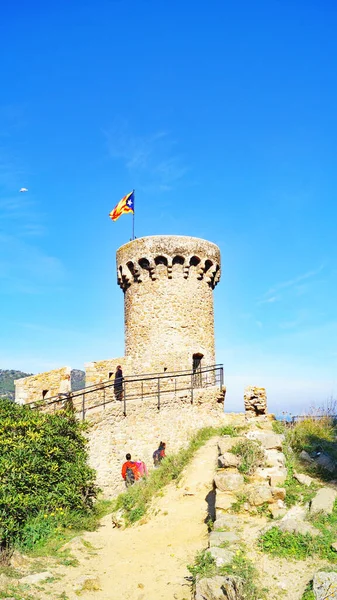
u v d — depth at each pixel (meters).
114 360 25.33
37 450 14.90
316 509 11.23
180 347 26.17
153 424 20.53
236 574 9.03
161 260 27.11
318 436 17.48
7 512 12.55
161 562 11.23
